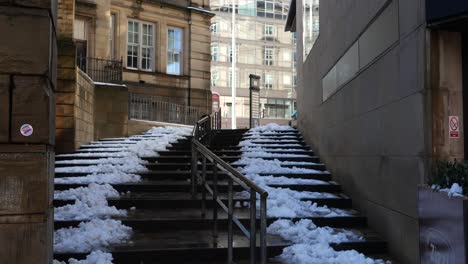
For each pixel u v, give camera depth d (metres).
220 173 8.73
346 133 7.85
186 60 25.14
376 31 6.13
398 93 5.36
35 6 3.13
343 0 7.93
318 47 10.43
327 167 9.41
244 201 7.18
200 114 22.50
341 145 8.20
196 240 5.67
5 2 3.09
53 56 3.51
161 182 8.19
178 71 25.12
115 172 8.70
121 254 5.11
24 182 3.05
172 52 25.02
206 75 25.80
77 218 6.20
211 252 5.33
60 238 5.54
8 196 3.02
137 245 5.37
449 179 4.06
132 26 23.62
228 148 11.84
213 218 5.83
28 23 3.11
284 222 6.36
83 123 11.77
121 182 8.08
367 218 6.65
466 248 3.54
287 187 8.24
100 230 5.73
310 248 5.48
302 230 6.11
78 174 8.58
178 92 24.64
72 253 5.05
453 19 4.39
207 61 25.92
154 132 14.44
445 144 4.60
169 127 16.14
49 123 3.14
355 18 7.14
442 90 4.64
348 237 5.97
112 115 14.09
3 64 3.07
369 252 5.75
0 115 3.04
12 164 3.04
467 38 4.71
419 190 4.51
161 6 24.23
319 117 10.29
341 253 5.38
